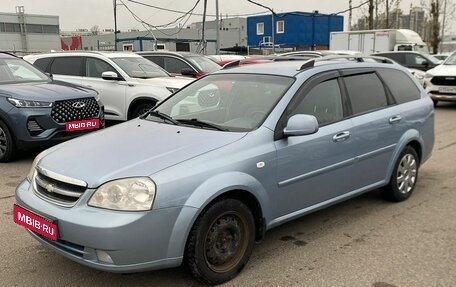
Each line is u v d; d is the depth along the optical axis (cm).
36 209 354
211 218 354
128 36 5228
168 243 335
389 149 525
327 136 442
